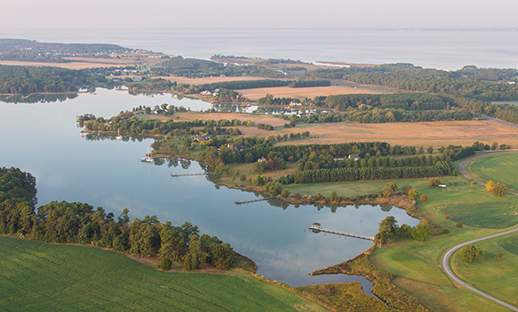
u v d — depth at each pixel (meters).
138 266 156.12
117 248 166.75
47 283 144.62
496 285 145.75
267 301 137.00
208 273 153.00
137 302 133.88
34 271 152.12
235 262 166.38
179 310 130.00
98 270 153.00
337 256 176.00
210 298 136.50
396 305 136.25
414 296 141.50
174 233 162.12
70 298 136.25
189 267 154.12
